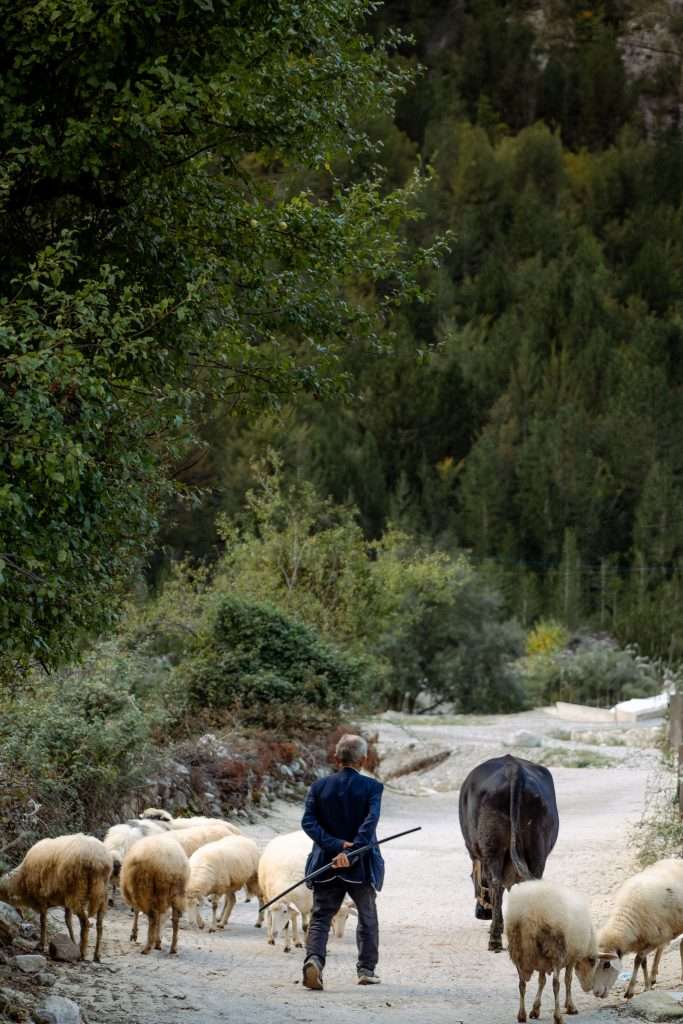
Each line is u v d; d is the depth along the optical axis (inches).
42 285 359.3
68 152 406.9
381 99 516.7
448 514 4972.9
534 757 1346.0
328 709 1108.5
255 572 1311.5
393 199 543.2
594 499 5152.6
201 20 424.5
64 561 350.0
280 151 487.2
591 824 861.8
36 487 334.6
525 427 5639.8
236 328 505.4
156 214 468.1
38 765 596.4
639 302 6584.6
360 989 406.0
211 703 1048.2
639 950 388.2
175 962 429.1
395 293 558.3
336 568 1366.9
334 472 4658.0
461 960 463.5
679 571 4877.0
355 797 409.7
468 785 490.6
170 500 520.4
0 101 395.5
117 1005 358.3
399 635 2197.3
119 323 361.4
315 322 526.9
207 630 1074.7
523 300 6678.2
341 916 509.4
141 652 987.9
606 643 3917.3
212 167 517.0
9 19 395.2
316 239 519.8
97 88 409.4
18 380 327.0
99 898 413.7
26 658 428.1
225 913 518.6
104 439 386.3
